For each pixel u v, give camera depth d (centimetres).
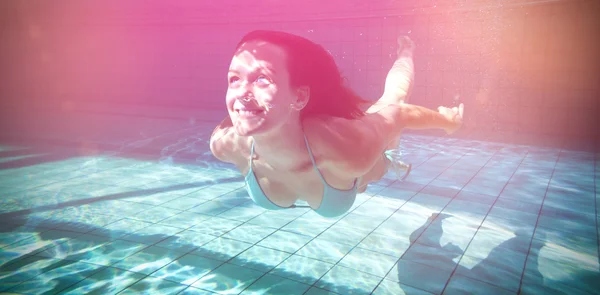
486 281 320
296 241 388
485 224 432
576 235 406
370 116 165
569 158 723
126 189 544
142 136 898
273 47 123
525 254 365
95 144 816
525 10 941
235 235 400
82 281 311
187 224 427
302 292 301
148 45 1360
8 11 1427
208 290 302
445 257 358
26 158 705
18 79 1504
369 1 1084
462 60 1027
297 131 143
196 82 1328
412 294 300
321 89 143
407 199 511
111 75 1427
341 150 146
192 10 1266
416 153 765
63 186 554
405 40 268
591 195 524
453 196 523
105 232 403
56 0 1395
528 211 471
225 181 585
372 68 1121
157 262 343
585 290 309
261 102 122
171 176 608
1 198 500
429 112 203
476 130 1018
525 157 733
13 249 362
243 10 1212
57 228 411
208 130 975
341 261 349
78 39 1427
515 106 999
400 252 367
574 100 938
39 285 304
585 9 886
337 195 171
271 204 185
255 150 163
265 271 331
